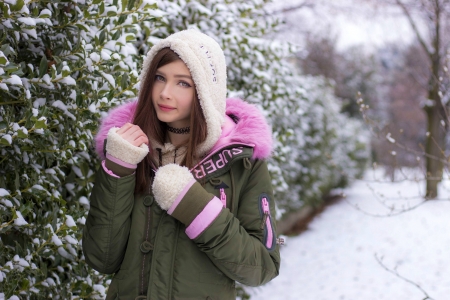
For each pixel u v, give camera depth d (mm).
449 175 3287
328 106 10102
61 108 1645
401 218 9234
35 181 1617
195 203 1305
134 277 1380
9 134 1424
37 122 1403
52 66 1521
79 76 1769
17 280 1531
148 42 2512
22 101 1484
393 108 20594
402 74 20109
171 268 1351
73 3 1746
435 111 10055
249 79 3664
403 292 4914
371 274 5668
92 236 1391
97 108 1785
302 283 5523
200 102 1387
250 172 1478
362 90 21922
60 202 1672
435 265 5852
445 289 4906
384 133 3670
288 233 8352
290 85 4566
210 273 1382
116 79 1878
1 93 1502
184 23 3100
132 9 1797
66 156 1728
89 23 1820
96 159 2090
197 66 1360
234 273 1355
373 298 4824
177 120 1457
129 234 1416
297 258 6711
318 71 18562
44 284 1714
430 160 10336
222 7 3084
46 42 1736
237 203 1447
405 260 6188
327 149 10250
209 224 1299
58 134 1737
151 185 1442
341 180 13594
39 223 1646
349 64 21922
